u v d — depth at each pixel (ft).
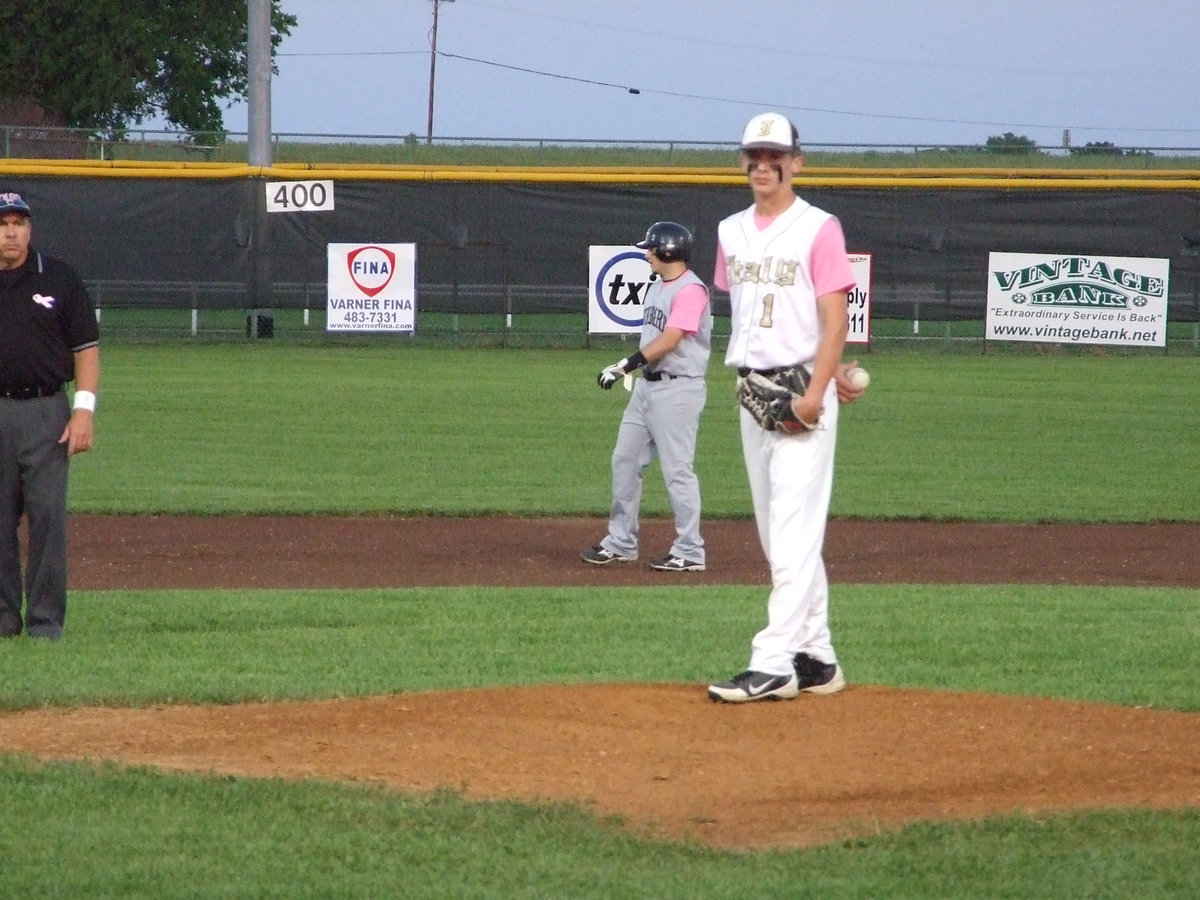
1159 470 192.85
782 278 72.59
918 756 67.62
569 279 344.08
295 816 59.62
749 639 96.94
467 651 92.48
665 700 76.54
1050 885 52.95
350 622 102.53
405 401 252.62
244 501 163.02
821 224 72.28
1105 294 338.54
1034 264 338.13
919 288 339.77
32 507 94.07
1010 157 438.81
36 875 53.78
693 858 55.67
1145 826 58.29
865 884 53.06
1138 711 75.56
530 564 133.69
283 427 221.46
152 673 84.99
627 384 129.08
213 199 340.18
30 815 59.72
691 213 340.18
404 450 202.39
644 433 130.52
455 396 260.42
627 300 343.87
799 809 61.05
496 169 357.82
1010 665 89.30
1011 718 73.61
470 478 181.57
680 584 124.16
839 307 71.92
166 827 58.49
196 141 425.69
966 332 365.81
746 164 73.05
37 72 638.94
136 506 158.51
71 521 151.43
